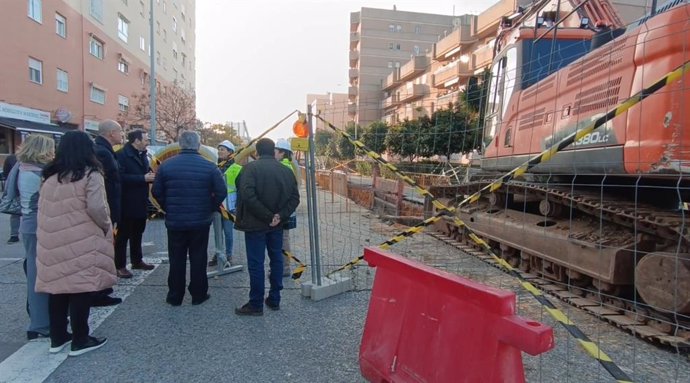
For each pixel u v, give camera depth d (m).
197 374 3.04
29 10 19.36
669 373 3.10
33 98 19.69
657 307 3.57
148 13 35.25
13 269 5.62
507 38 6.73
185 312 4.20
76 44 23.52
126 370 3.07
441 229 8.54
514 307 2.07
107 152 4.53
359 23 66.94
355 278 5.41
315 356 3.32
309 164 4.65
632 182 4.28
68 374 3.01
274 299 4.30
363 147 4.33
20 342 3.50
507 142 5.95
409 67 48.19
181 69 47.25
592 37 5.59
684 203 3.96
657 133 3.31
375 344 2.81
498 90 6.51
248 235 4.13
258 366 3.16
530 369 3.14
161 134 29.84
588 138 4.09
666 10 3.60
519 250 5.86
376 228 9.80
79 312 3.26
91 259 3.22
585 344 2.35
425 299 2.53
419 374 2.45
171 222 4.20
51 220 3.17
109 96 27.72
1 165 17.81
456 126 13.76
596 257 4.24
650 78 3.41
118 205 4.65
